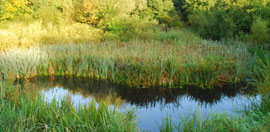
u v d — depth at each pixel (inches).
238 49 371.2
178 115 212.5
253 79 284.0
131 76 311.4
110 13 643.5
